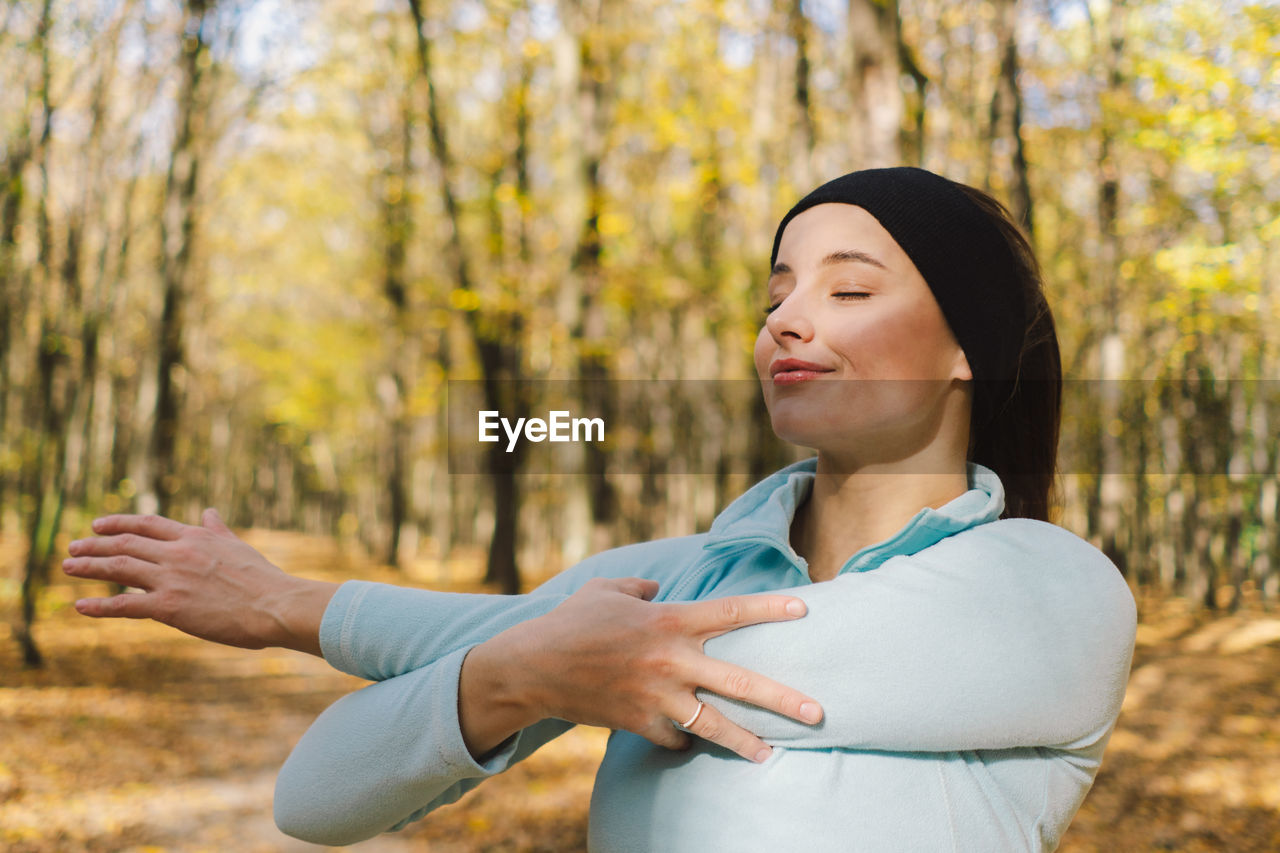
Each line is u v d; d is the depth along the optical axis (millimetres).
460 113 17500
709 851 890
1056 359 1136
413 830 5652
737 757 914
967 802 885
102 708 8398
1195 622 17406
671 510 26312
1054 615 900
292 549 37031
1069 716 891
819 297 972
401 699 936
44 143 10664
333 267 23828
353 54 17141
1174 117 8391
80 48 11414
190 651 12164
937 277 952
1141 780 6906
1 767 6223
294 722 8633
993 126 11781
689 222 17438
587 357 12906
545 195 14711
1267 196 9250
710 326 18844
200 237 18453
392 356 23203
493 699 907
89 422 18062
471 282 14258
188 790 6285
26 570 10039
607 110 13516
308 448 47750
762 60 14250
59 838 5180
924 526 952
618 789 981
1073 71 13789
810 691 869
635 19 15219
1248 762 7234
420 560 31781
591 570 1193
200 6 13375
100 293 11875
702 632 890
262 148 20625
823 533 1062
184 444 23406
